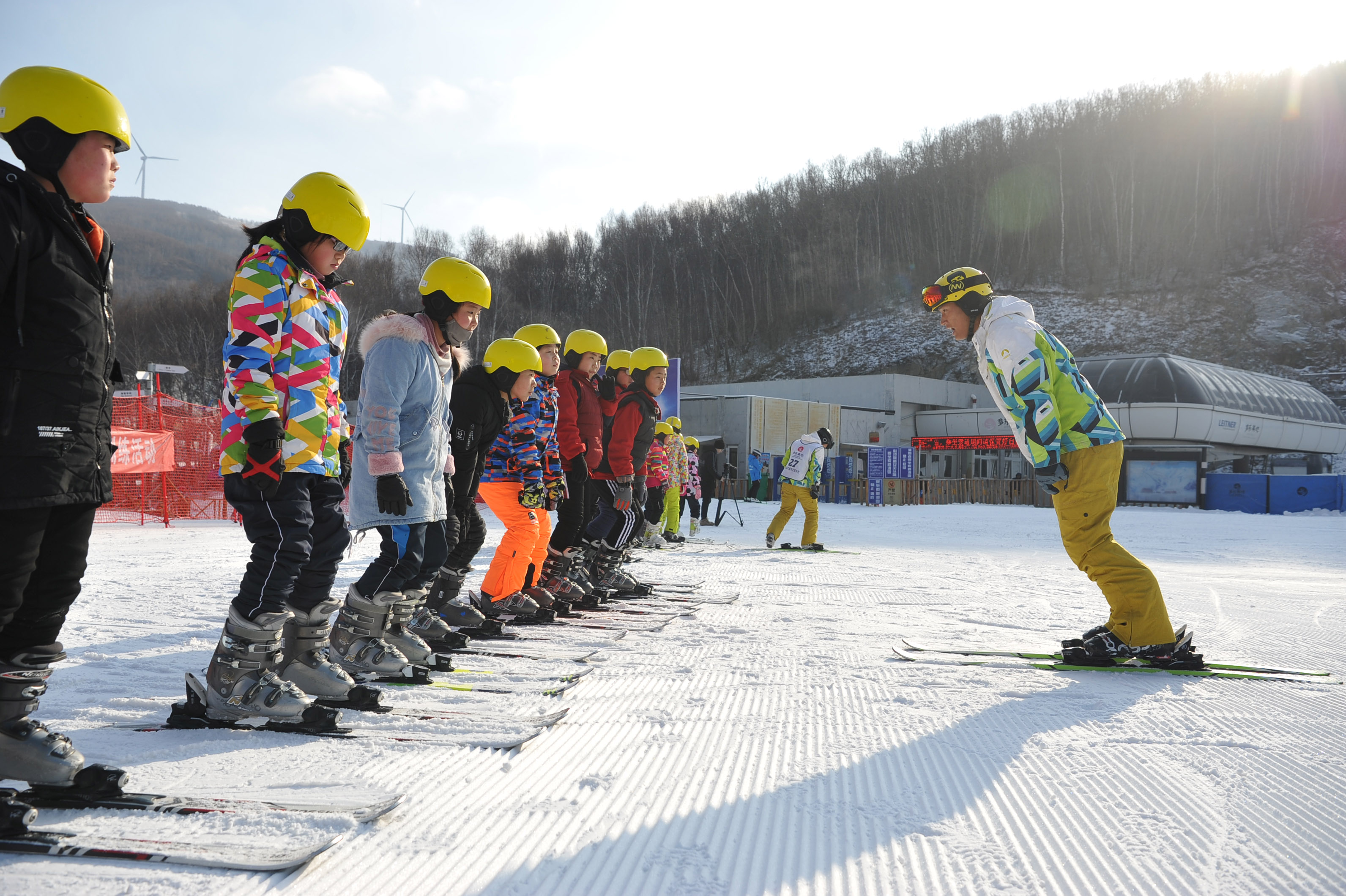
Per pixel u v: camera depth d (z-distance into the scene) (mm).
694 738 2576
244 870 1602
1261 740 2621
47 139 1815
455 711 2846
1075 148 84062
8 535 1705
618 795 2074
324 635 2934
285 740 2480
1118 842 1827
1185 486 27828
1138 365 39562
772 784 2176
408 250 77125
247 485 2602
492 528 13148
